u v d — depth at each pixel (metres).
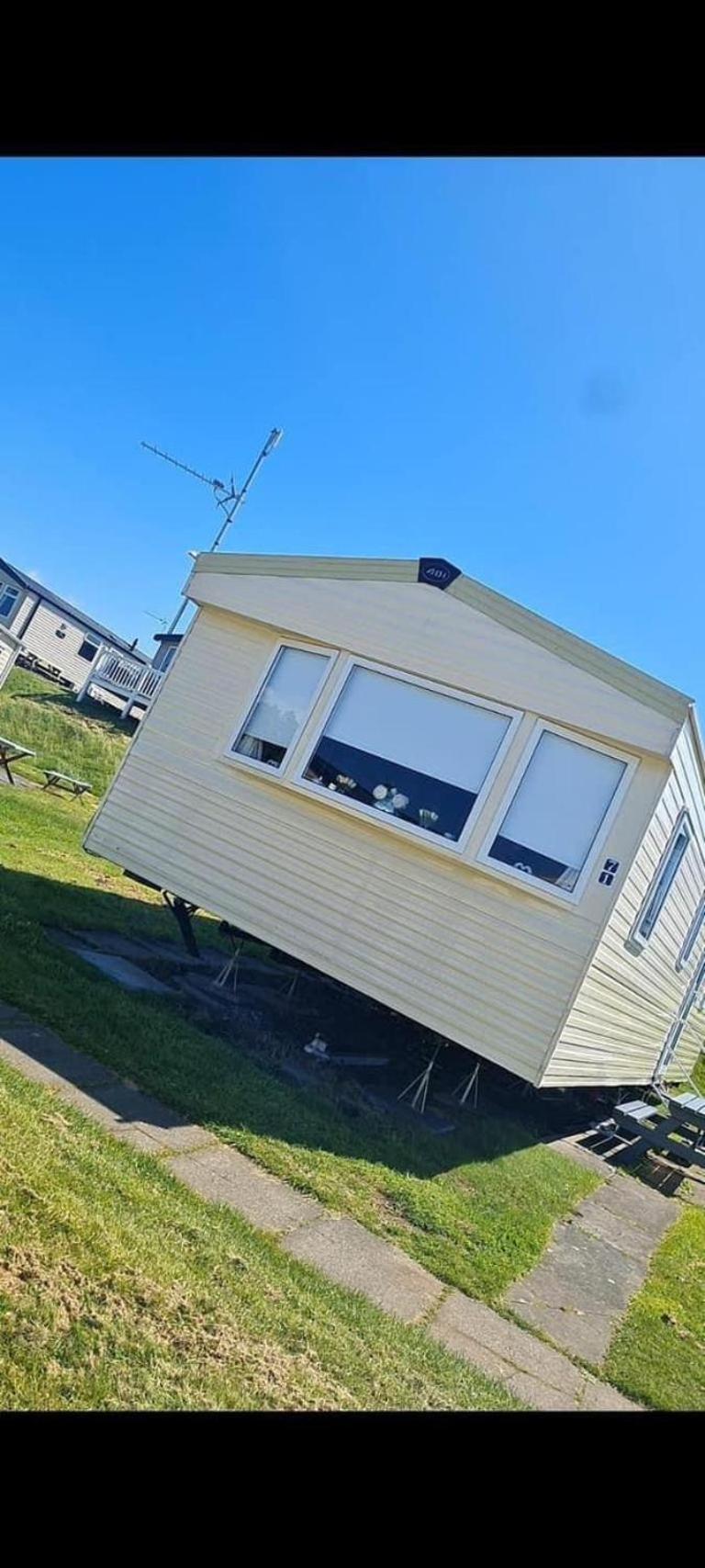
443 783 6.77
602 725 6.40
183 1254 3.15
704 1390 4.15
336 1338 3.11
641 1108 10.01
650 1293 5.39
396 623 7.21
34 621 33.75
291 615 7.64
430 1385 3.10
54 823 12.13
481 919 6.51
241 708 7.69
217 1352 2.68
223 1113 4.82
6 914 6.73
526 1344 3.94
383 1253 4.18
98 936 7.57
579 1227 6.20
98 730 23.23
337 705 7.28
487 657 6.84
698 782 7.81
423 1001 6.52
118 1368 2.40
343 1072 6.99
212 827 7.54
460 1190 5.59
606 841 6.31
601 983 6.96
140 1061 5.00
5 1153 3.22
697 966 12.11
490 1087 8.86
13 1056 4.36
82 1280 2.69
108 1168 3.54
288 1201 4.24
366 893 6.86
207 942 9.35
